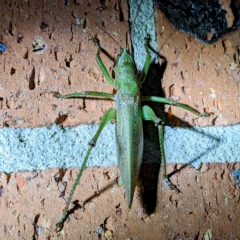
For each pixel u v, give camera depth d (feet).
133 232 0.21
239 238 0.22
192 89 0.25
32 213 0.21
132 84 0.25
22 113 0.22
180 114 0.24
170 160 0.23
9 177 0.21
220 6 0.27
